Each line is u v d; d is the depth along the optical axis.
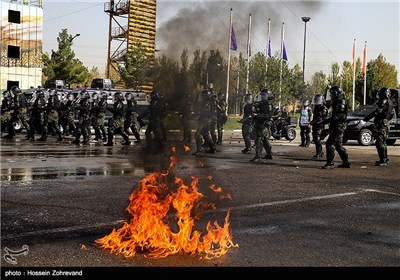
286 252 4.61
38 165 10.81
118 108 16.81
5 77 42.06
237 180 9.27
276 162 12.95
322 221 6.02
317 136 14.20
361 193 8.24
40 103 18.47
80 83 48.44
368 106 22.33
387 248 4.86
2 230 5.11
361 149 18.81
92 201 6.73
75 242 4.70
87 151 14.51
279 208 6.74
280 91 36.34
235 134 30.08
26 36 43.44
